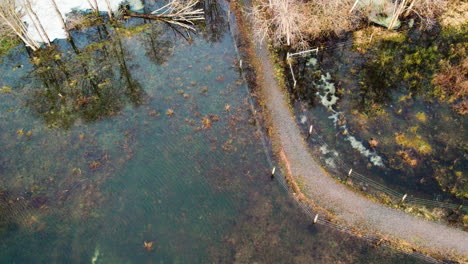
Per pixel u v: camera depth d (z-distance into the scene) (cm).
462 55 3077
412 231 2086
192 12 3591
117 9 3812
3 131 2686
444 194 2278
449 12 3522
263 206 2241
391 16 3447
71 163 2467
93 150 2544
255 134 2628
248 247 2066
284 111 2788
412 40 3312
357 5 3553
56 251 2056
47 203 2261
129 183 2364
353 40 3359
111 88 3012
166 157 2511
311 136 2619
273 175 2378
